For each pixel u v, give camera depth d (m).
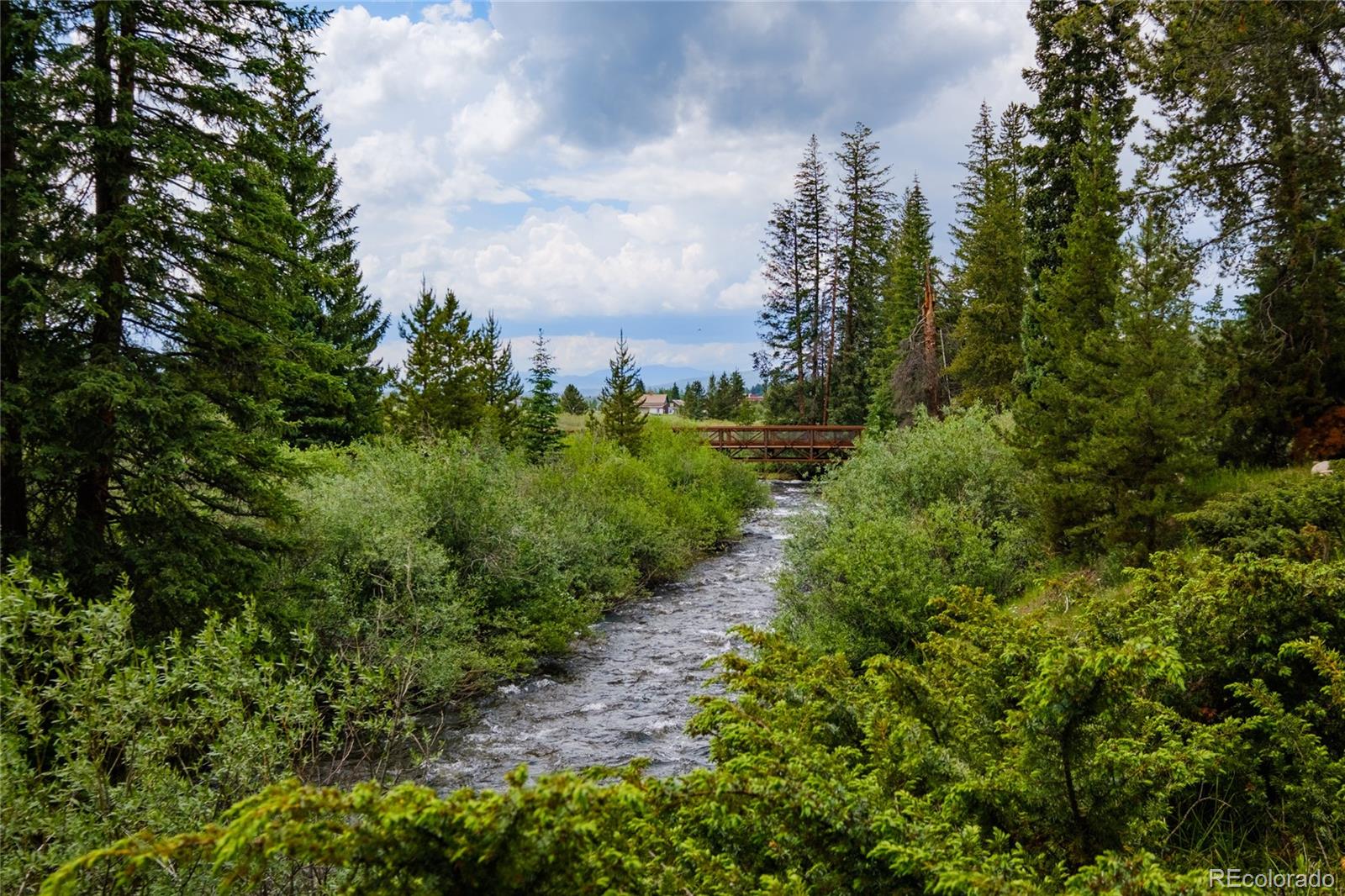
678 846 2.37
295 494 9.77
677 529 17.59
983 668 3.39
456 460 12.15
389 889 1.71
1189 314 8.59
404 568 9.24
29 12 6.36
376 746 7.40
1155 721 3.00
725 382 73.94
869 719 3.19
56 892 1.53
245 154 7.56
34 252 6.28
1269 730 3.23
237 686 4.20
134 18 6.79
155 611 6.52
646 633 12.27
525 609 11.30
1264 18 10.98
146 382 6.70
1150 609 3.92
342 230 23.91
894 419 33.06
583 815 1.72
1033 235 20.05
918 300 40.59
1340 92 11.34
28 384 6.18
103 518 6.79
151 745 3.68
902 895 2.16
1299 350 11.30
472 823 1.61
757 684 3.61
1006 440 10.77
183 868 3.20
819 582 9.65
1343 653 3.55
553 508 14.54
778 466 36.25
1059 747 2.65
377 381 22.30
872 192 46.62
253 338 7.35
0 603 3.56
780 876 2.38
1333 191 11.47
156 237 6.84
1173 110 13.16
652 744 7.88
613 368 26.52
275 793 1.65
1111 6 13.82
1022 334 19.86
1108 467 8.67
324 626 8.48
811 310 47.66
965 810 2.72
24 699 3.46
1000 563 9.20
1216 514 6.71
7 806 3.26
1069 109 19.25
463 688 9.47
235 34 7.24
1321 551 5.43
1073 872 2.55
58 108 6.45
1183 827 3.39
